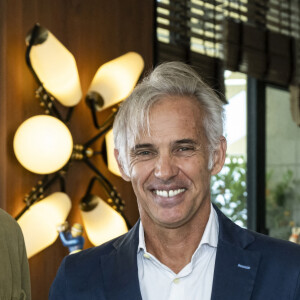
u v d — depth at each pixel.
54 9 2.72
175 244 1.64
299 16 4.41
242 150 4.29
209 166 1.63
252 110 4.34
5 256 1.70
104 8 2.96
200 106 1.61
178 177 1.57
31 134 2.47
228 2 3.84
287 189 4.60
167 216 1.59
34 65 2.55
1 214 1.76
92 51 2.90
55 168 2.55
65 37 2.77
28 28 2.60
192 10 3.58
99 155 2.90
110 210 2.82
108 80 2.79
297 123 4.56
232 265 1.61
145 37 3.19
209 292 1.62
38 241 2.51
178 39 3.48
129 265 1.67
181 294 1.63
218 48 3.68
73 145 2.71
